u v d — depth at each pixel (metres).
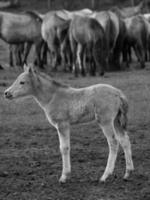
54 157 13.34
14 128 16.23
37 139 15.06
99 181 11.24
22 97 11.55
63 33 31.20
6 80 25.91
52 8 59.50
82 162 12.85
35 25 31.59
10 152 13.83
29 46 32.28
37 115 17.84
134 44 33.59
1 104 19.28
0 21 31.27
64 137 11.28
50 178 11.66
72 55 31.80
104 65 29.70
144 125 16.47
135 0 61.41
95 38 28.48
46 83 11.41
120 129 11.27
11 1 63.38
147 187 10.97
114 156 11.22
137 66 33.34
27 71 11.43
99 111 11.01
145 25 33.34
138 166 12.46
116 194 10.59
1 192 10.84
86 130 15.88
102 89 11.15
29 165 12.69
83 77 27.52
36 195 10.62
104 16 30.66
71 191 10.80
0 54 39.69
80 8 60.25
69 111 11.25
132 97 20.59
